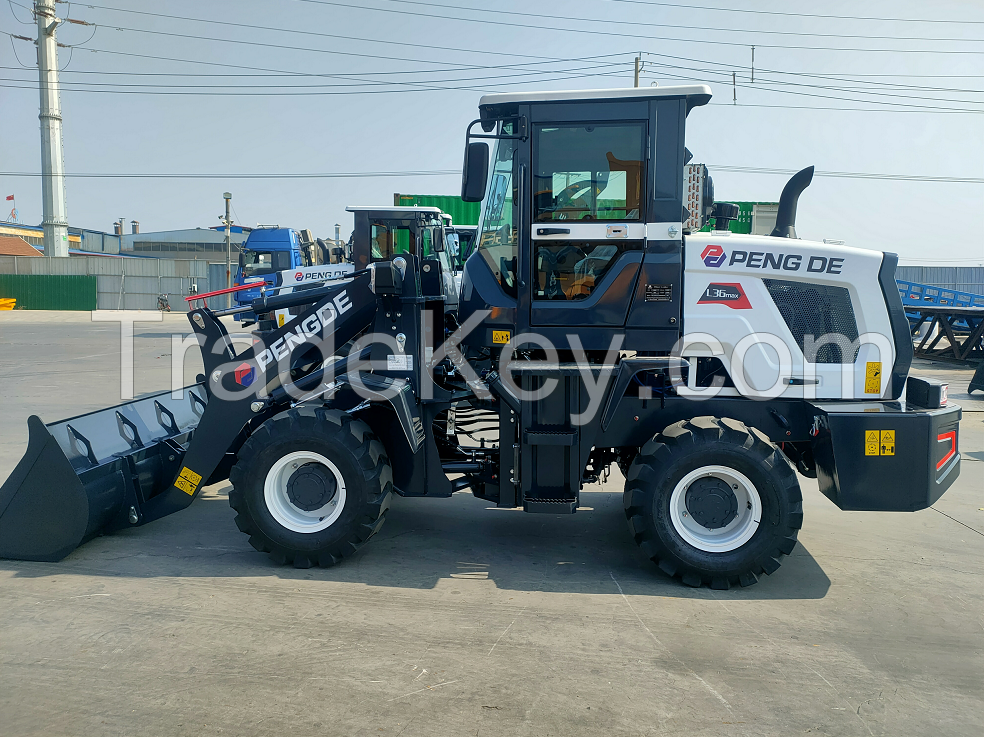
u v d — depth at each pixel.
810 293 3.90
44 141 36.75
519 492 4.02
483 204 4.20
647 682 2.81
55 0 36.28
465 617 3.38
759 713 2.61
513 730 2.47
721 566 3.71
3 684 2.72
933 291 19.50
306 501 3.95
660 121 3.78
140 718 2.51
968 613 3.52
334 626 3.25
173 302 37.06
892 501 3.73
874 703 2.70
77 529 3.93
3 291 36.06
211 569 3.94
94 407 9.04
